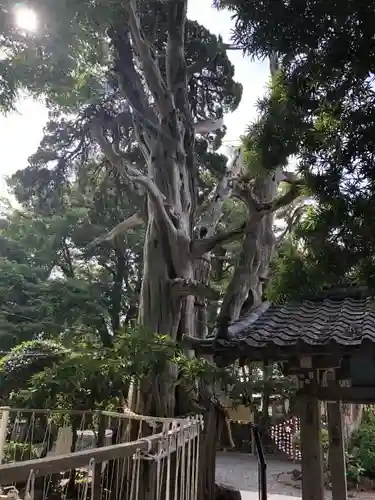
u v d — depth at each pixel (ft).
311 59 9.89
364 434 42.52
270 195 22.56
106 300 46.73
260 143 10.70
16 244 47.83
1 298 42.14
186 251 24.03
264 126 10.80
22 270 44.55
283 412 30.22
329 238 9.16
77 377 17.99
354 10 9.17
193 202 27.45
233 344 14.61
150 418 14.61
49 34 17.99
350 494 36.37
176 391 21.62
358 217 8.85
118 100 29.99
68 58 19.17
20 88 20.56
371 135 8.95
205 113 34.14
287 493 35.65
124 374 17.83
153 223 25.18
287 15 9.84
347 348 13.10
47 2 16.81
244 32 10.43
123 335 19.24
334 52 9.35
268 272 23.91
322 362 14.30
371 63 8.99
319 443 14.98
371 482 38.40
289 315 17.26
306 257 9.83
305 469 14.82
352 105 9.54
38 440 21.65
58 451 20.79
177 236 23.90
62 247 48.06
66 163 36.17
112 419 20.80
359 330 14.12
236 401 22.57
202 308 26.48
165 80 29.19
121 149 31.17
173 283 23.27
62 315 41.32
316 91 10.13
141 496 13.28
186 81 28.30
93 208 44.55
